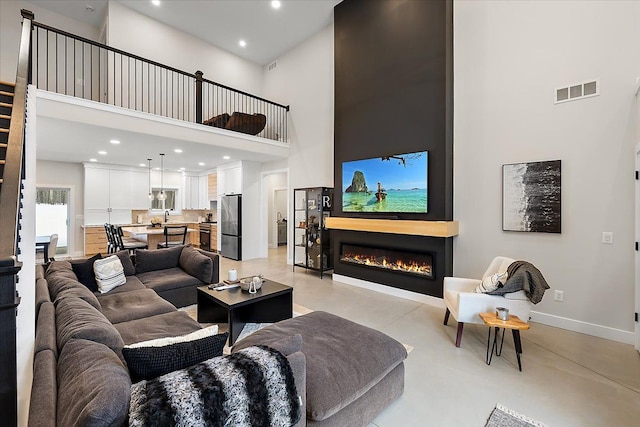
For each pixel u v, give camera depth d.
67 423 0.92
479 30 3.85
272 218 9.73
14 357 1.00
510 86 3.61
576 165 3.18
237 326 3.03
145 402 0.95
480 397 2.11
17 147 1.81
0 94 3.20
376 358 1.85
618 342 2.94
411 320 3.51
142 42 6.07
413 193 4.21
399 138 4.39
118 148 5.78
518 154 3.55
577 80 3.17
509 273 2.81
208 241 8.66
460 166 4.01
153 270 4.21
